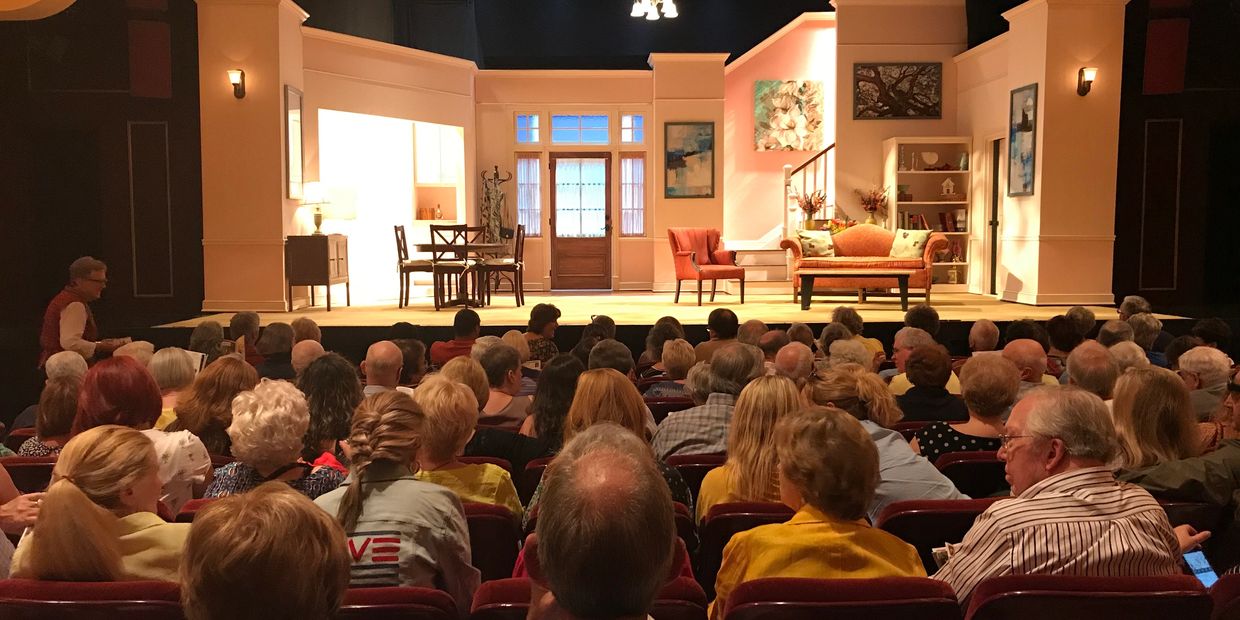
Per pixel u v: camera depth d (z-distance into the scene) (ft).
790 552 5.54
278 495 3.50
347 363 10.06
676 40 47.52
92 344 19.72
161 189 32.07
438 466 7.89
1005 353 13.05
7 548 6.57
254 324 19.11
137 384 8.79
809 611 4.82
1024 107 33.45
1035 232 32.91
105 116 32.07
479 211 44.83
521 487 9.95
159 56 31.60
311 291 34.53
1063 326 17.79
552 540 3.22
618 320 28.60
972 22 38.91
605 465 3.34
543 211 45.34
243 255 31.86
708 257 36.83
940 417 11.53
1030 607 4.91
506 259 39.88
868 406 8.94
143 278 32.24
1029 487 6.23
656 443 10.25
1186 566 6.49
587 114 45.16
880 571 5.51
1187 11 32.81
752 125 45.34
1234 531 7.46
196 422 10.32
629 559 3.17
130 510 5.69
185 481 8.79
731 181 45.57
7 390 28.19
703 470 9.25
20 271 33.32
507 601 5.05
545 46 47.50
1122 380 8.31
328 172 38.86
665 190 43.86
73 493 5.10
